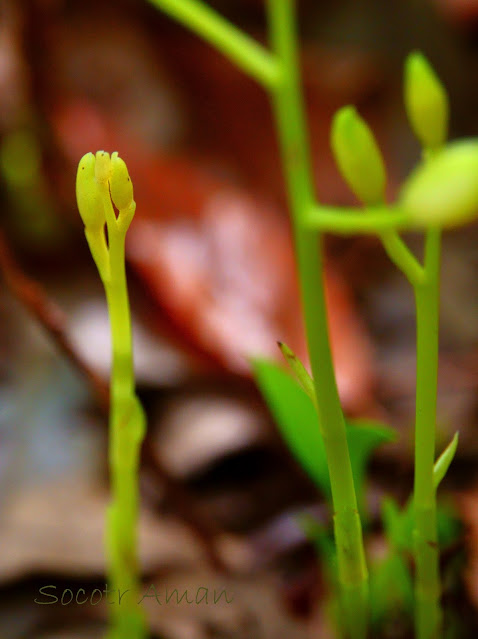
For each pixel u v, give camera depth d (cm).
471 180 18
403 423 41
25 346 42
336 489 23
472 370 46
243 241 47
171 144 61
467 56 74
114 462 25
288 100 21
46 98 52
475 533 29
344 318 46
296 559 32
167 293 42
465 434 39
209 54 62
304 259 22
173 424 39
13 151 50
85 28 61
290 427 27
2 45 50
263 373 27
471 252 61
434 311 23
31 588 31
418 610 25
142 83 61
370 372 43
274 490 36
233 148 62
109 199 23
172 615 30
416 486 24
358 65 69
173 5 22
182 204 50
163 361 41
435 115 22
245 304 44
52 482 35
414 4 74
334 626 27
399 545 26
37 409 39
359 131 21
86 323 43
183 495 31
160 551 31
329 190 64
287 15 21
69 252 49
